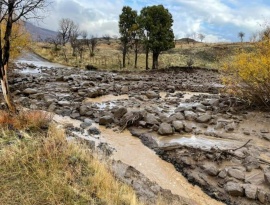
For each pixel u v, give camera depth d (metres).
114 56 72.38
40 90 21.02
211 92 24.44
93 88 22.25
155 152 10.55
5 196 5.63
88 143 10.34
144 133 12.29
